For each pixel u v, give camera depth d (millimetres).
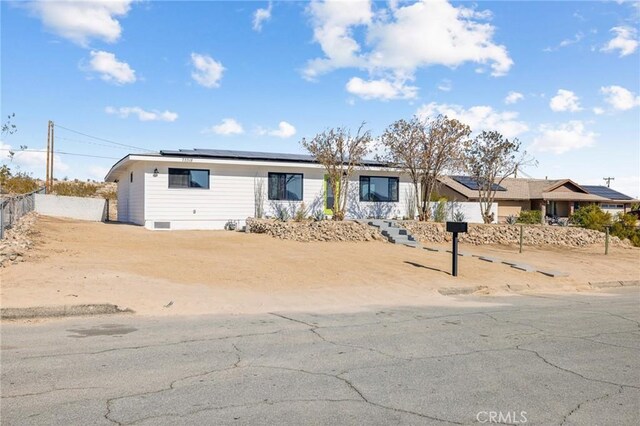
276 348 6793
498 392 5277
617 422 4574
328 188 25953
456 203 29000
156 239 18188
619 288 14945
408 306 10508
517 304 11266
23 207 21797
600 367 6281
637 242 29375
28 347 6520
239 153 26422
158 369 5750
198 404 4734
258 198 24641
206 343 6957
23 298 8578
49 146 37969
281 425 4312
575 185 46656
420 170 25469
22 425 4211
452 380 5617
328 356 6465
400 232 21438
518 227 23750
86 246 15117
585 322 9203
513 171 29000
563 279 15102
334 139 23672
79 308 8461
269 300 10328
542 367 6219
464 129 24859
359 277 13023
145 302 9281
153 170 22750
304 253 16094
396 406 4809
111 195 44000
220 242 18016
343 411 4652
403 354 6652
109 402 4738
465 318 9297
